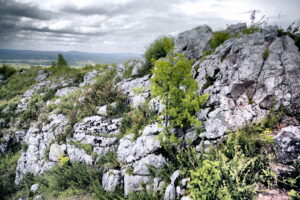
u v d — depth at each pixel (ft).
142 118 25.94
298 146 14.16
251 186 12.76
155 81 19.38
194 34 36.94
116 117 29.63
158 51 37.91
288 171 13.23
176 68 18.04
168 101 19.35
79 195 21.68
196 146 18.61
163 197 16.39
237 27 34.32
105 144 26.11
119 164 22.52
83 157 26.08
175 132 20.66
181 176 16.34
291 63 19.67
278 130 16.66
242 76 21.40
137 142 22.24
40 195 23.65
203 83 24.70
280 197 12.34
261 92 19.83
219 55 26.14
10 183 28.94
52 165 27.63
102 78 45.75
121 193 19.61
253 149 15.40
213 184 12.67
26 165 30.83
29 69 94.48
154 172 18.95
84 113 32.40
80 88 47.26
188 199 13.70
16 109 48.93
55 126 33.24
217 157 15.52
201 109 21.61
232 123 18.65
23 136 39.04
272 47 22.40
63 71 74.90
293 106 17.85
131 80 37.68
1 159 36.17
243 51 23.70
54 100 46.62
